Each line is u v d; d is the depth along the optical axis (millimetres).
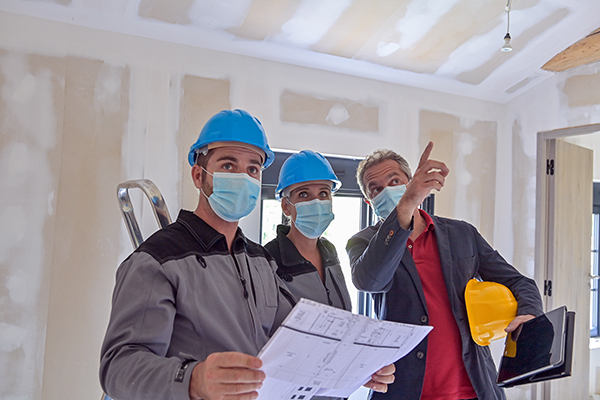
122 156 2254
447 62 3006
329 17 2443
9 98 2033
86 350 2146
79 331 2135
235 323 1000
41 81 2096
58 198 2115
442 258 1591
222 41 2479
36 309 2055
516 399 3387
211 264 1039
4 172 2016
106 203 2211
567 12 2697
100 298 2184
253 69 2613
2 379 1985
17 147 2043
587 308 3713
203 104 2467
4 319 1996
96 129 2205
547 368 1070
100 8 2139
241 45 2533
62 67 2141
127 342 853
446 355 1501
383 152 1751
